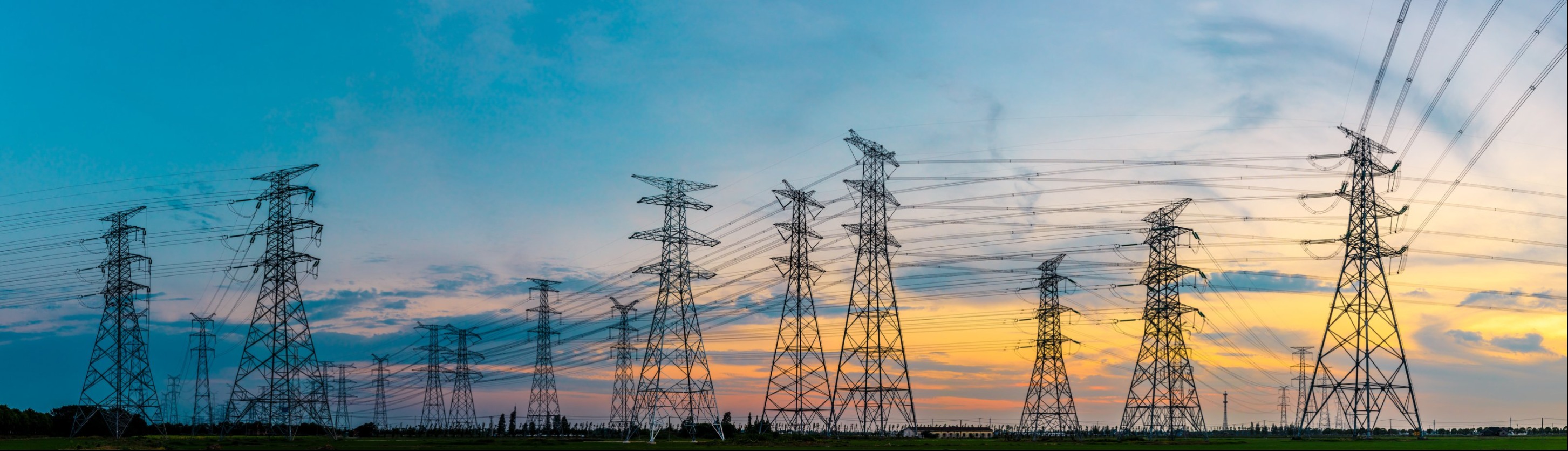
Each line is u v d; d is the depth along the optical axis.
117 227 128.88
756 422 142.25
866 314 119.62
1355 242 113.31
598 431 169.75
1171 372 125.06
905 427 138.75
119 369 126.94
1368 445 96.44
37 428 143.75
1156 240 128.50
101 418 133.00
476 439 128.75
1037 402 139.62
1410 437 122.75
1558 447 86.56
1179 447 93.19
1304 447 91.12
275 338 116.06
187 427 169.25
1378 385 109.56
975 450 93.25
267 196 117.69
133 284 128.75
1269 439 119.88
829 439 118.88
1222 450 85.44
